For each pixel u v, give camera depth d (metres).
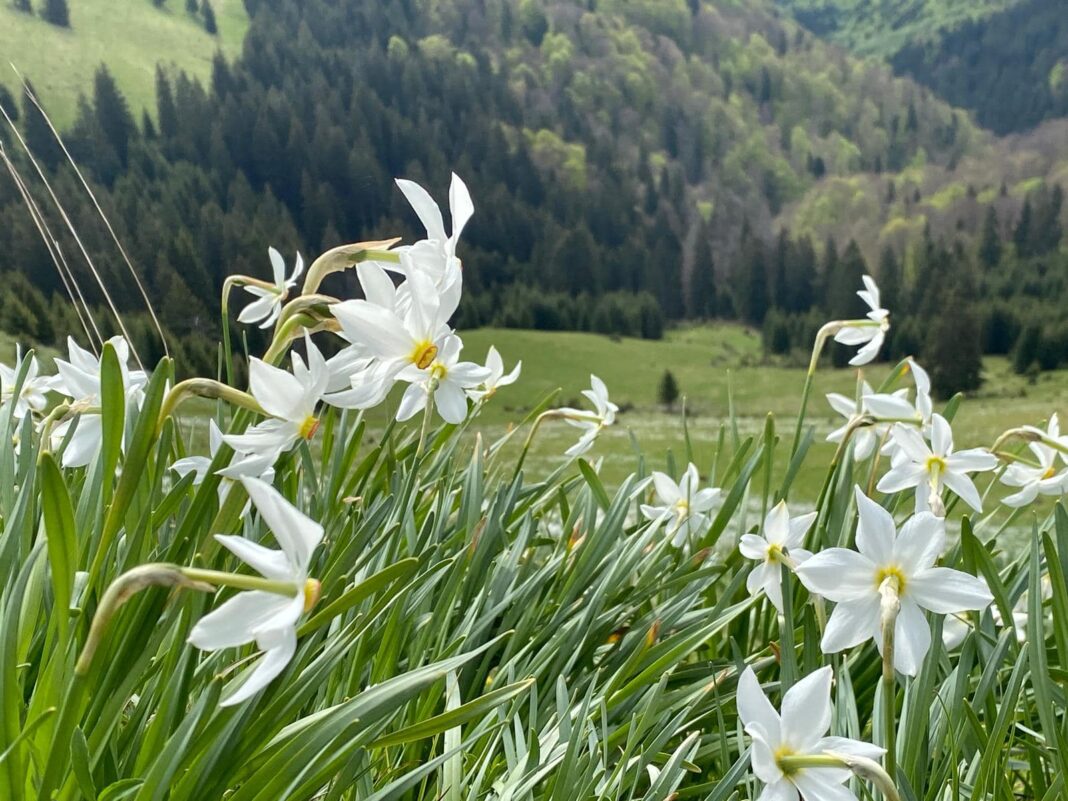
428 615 1.88
